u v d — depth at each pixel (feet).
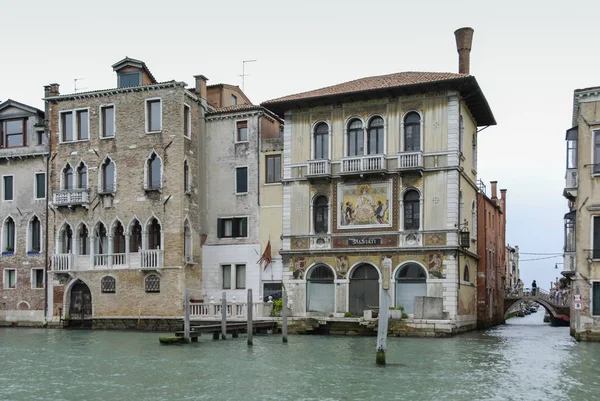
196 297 123.85
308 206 114.62
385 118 110.32
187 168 123.34
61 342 96.12
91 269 124.88
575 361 73.72
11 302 131.85
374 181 110.32
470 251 117.91
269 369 67.36
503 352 81.76
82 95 127.75
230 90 145.28
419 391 55.88
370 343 91.71
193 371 66.33
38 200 131.64
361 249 109.70
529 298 165.17
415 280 107.04
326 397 53.52
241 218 124.88
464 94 110.63
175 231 119.96
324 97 112.06
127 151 124.57
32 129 133.39
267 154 123.95
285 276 114.93
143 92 124.16
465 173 113.19
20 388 58.03
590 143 94.99
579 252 94.99
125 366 70.03
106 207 125.18
